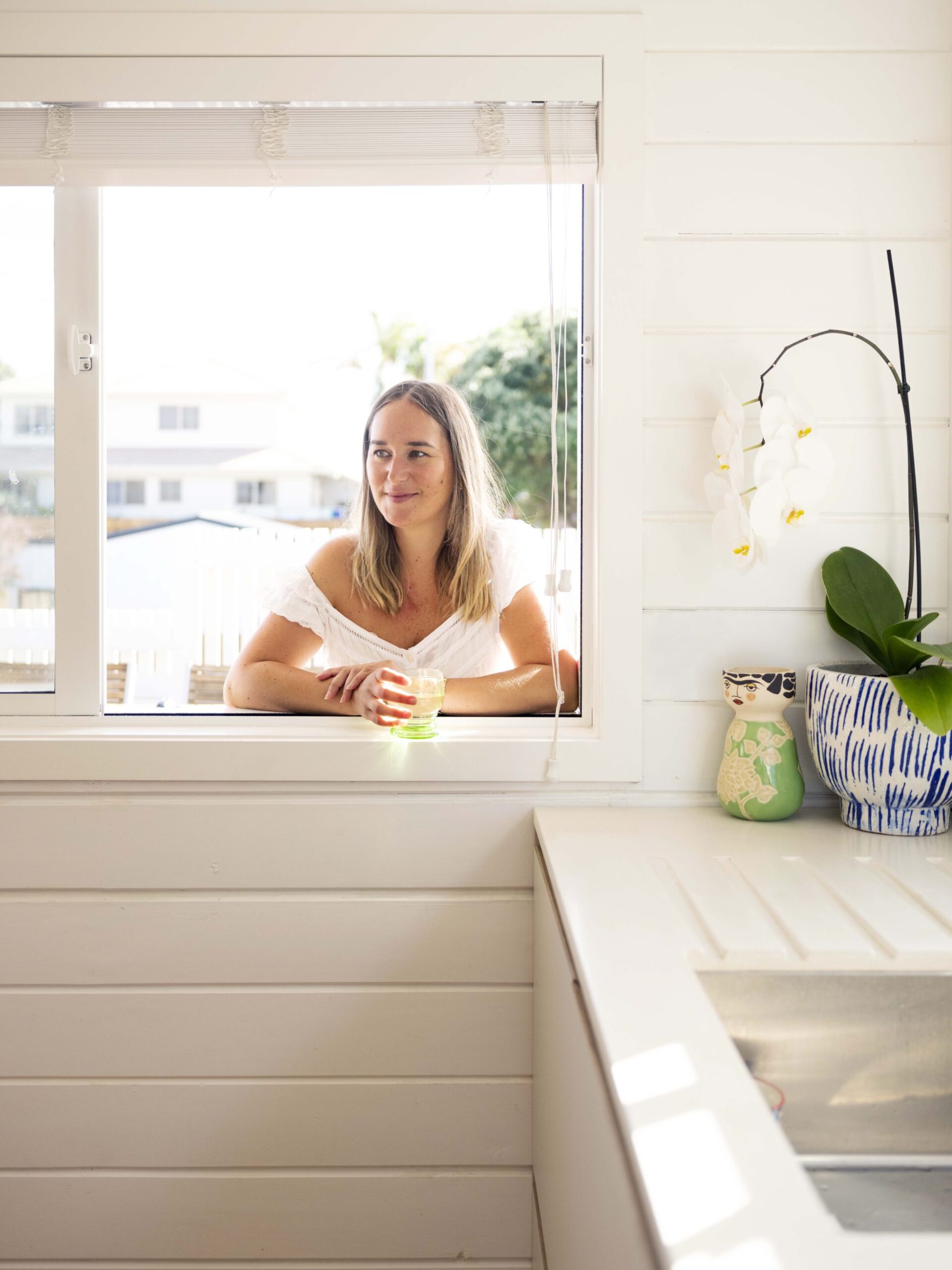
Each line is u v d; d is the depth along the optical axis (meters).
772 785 1.33
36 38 1.35
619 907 1.03
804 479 1.28
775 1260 0.52
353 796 1.40
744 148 1.39
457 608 1.65
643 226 1.38
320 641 1.65
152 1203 1.43
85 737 1.40
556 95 1.36
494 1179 1.42
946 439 1.41
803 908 1.03
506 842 1.41
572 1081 0.96
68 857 1.40
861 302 1.40
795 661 1.42
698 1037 0.76
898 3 1.38
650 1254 0.61
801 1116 0.93
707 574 1.41
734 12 1.38
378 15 1.36
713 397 1.40
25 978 1.41
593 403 1.46
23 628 1.51
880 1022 0.93
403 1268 1.43
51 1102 1.42
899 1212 0.87
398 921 1.41
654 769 1.43
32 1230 1.43
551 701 1.55
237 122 1.38
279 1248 1.43
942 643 1.42
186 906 1.40
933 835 1.29
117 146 1.38
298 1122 1.42
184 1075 1.42
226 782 1.40
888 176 1.39
